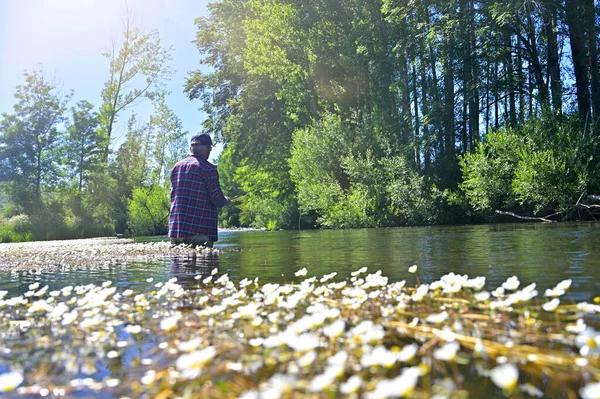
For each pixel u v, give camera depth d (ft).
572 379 2.89
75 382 3.22
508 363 3.20
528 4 45.68
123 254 18.95
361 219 53.78
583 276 6.83
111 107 114.83
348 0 66.90
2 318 5.77
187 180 19.90
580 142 38.19
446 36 51.78
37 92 104.17
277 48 71.97
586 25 48.52
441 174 55.31
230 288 7.23
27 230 85.30
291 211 74.49
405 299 5.66
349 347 3.60
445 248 14.11
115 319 5.37
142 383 3.12
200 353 3.06
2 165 102.53
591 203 37.50
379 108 62.28
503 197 43.98
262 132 86.89
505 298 5.37
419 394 2.38
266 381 2.99
